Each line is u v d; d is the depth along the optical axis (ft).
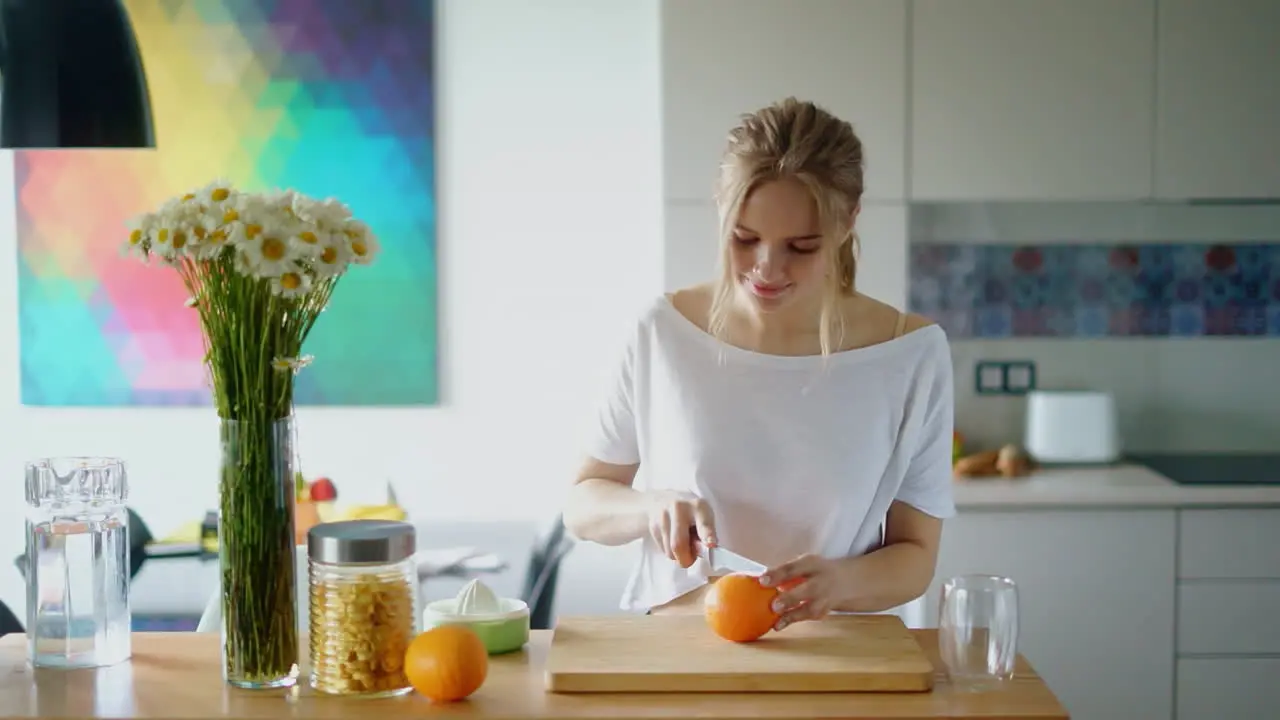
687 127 11.71
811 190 5.61
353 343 13.50
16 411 13.73
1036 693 5.08
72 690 5.17
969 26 11.72
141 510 13.71
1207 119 11.82
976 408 13.32
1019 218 13.08
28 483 5.46
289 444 5.19
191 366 13.60
